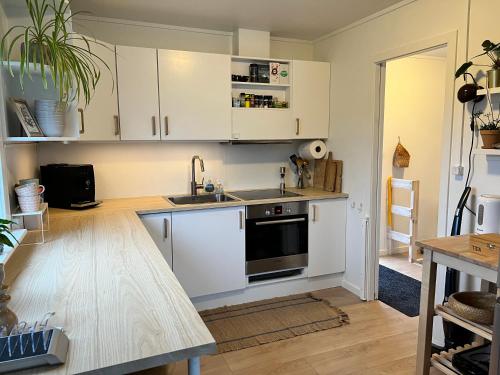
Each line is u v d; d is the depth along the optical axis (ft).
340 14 9.70
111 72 8.94
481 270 5.50
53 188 8.81
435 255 6.28
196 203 10.00
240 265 10.13
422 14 8.32
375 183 10.28
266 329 8.88
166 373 3.54
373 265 10.54
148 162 10.71
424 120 14.84
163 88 9.59
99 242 5.84
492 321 5.81
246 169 11.92
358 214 10.73
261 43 11.09
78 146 9.90
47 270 4.53
